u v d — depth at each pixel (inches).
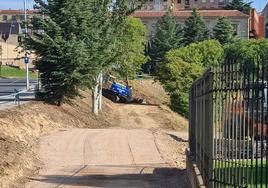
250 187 313.6
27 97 1499.8
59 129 1087.0
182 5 6643.7
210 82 397.1
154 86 3041.3
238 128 336.8
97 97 1636.3
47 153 796.0
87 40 1315.2
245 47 2783.0
